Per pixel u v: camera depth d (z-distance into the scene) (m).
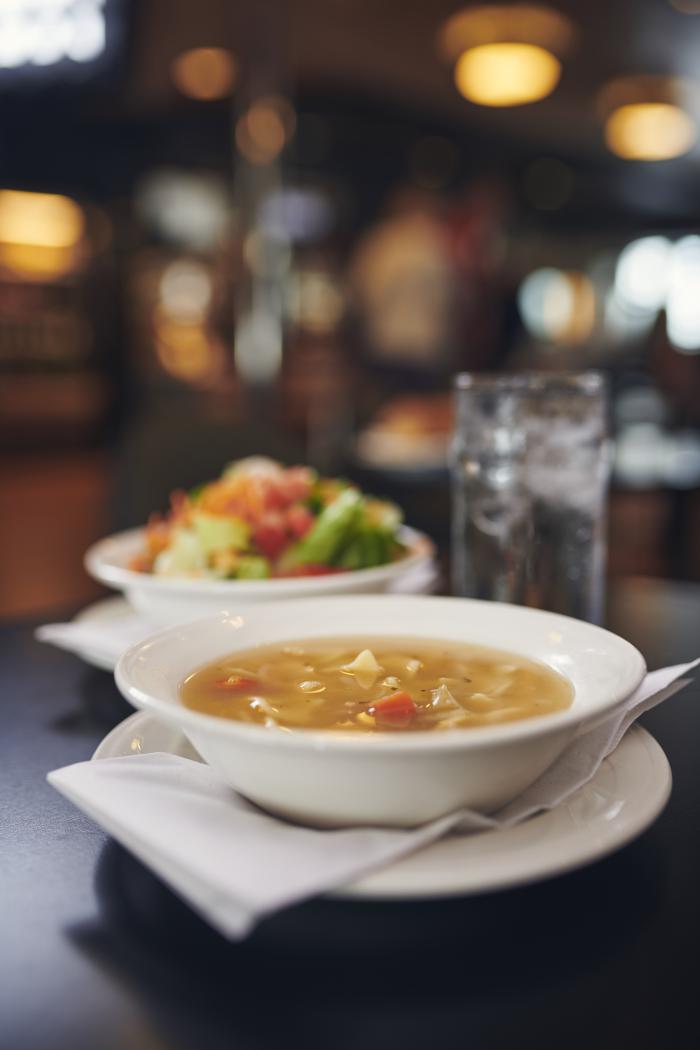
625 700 0.43
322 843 0.41
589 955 0.41
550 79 3.30
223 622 0.54
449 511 1.68
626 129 4.47
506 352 6.08
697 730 0.59
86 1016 0.38
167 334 3.95
